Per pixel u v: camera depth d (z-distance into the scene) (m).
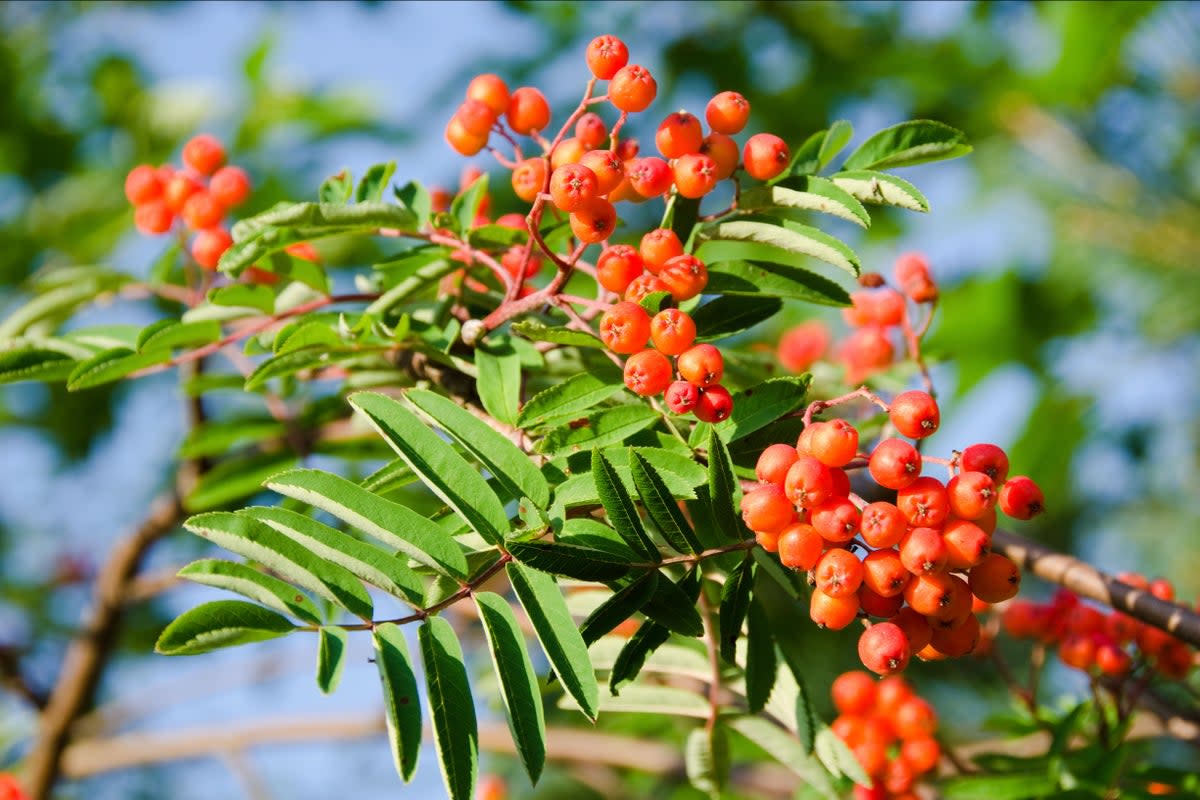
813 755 0.67
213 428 0.76
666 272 0.61
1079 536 1.37
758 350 0.79
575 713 0.95
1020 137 1.35
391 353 0.69
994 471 0.60
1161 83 1.30
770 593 1.01
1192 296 1.30
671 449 0.61
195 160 0.74
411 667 0.58
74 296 0.75
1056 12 1.30
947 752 0.73
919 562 0.58
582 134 0.64
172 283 0.97
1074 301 1.34
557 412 0.62
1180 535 1.35
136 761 0.93
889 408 0.60
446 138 0.66
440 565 0.59
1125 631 0.71
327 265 1.07
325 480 0.59
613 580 0.60
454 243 0.67
